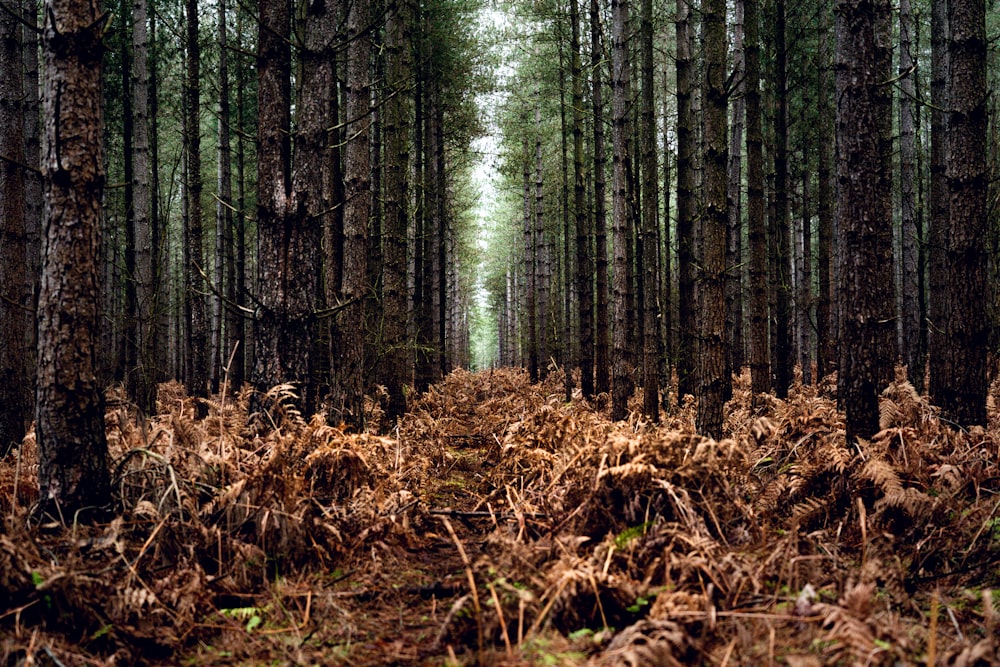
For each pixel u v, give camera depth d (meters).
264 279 6.45
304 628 3.57
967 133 5.78
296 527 4.33
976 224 5.79
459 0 16.44
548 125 20.81
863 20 5.52
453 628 3.34
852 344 5.64
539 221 20.91
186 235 16.50
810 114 16.14
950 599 3.58
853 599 3.04
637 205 13.20
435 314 17.53
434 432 9.65
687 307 11.93
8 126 7.32
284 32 6.53
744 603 3.39
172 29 13.41
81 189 4.29
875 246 5.58
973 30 5.71
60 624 3.15
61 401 4.25
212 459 4.79
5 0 7.77
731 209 13.94
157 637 3.26
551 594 3.43
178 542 4.05
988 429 5.90
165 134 21.14
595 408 12.52
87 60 4.31
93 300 4.37
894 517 4.51
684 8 10.31
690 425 8.55
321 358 9.63
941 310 9.46
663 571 3.72
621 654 2.76
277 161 6.48
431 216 16.92
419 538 5.08
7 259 7.27
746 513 4.55
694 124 13.97
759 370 8.97
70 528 4.11
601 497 4.54
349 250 8.19
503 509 5.83
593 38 13.10
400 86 9.83
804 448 6.38
